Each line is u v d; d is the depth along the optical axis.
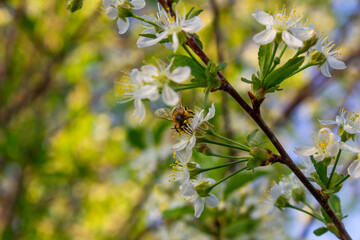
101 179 0.94
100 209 0.94
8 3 0.81
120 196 0.94
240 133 0.69
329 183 0.41
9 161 0.82
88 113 0.97
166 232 0.62
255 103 0.41
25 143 0.81
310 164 0.44
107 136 0.96
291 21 0.42
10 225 0.79
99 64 0.98
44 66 0.86
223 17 0.86
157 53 0.86
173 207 0.57
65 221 0.91
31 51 0.85
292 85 0.87
